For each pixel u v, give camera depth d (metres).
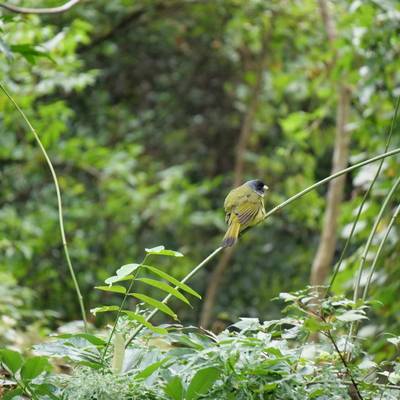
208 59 20.31
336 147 12.93
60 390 4.43
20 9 5.38
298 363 4.46
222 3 16.78
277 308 17.75
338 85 13.05
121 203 16.03
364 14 10.44
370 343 8.88
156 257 17.41
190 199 17.52
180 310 17.52
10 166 15.92
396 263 9.80
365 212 10.20
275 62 17.20
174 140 20.22
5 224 14.37
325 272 12.62
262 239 18.25
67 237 15.92
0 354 4.24
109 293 15.92
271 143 19.50
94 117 18.88
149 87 20.53
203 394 4.21
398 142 10.80
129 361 4.55
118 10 16.97
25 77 12.28
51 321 12.84
